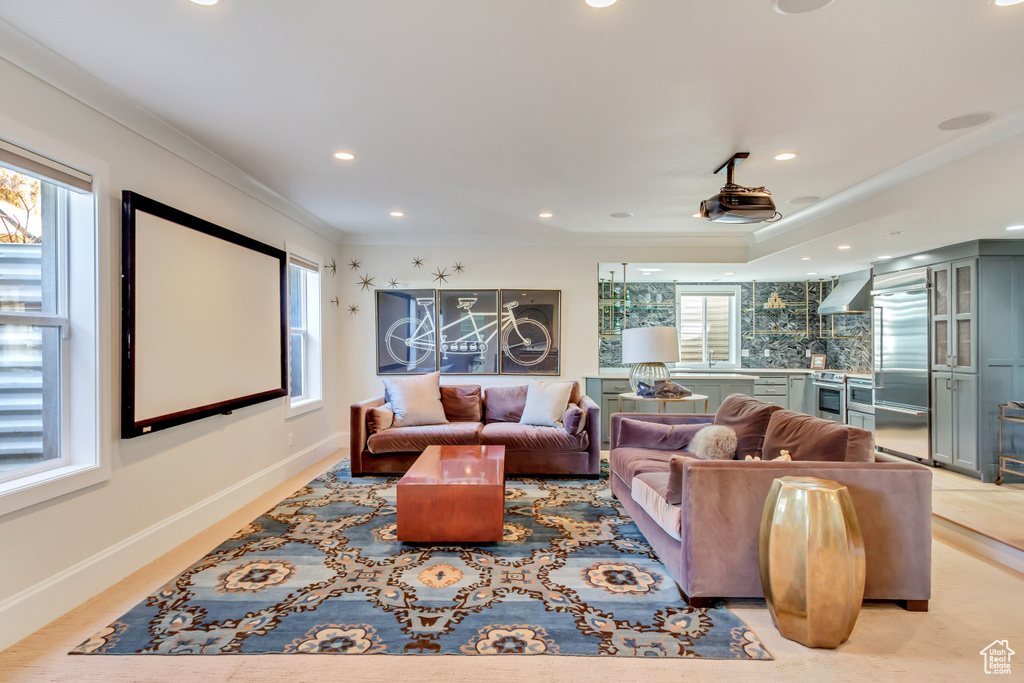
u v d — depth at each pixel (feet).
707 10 5.40
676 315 23.00
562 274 17.95
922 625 6.62
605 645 6.13
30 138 6.26
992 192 9.48
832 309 20.65
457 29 5.79
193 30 5.81
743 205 9.73
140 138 8.23
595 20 5.60
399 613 6.82
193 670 5.61
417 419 14.64
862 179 11.19
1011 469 13.42
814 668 5.72
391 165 10.48
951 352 14.65
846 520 6.07
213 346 10.07
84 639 6.18
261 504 11.47
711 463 7.13
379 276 17.87
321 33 5.87
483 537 9.02
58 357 7.13
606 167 10.55
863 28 5.72
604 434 17.71
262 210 12.35
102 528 7.43
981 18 5.51
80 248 7.29
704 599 7.09
